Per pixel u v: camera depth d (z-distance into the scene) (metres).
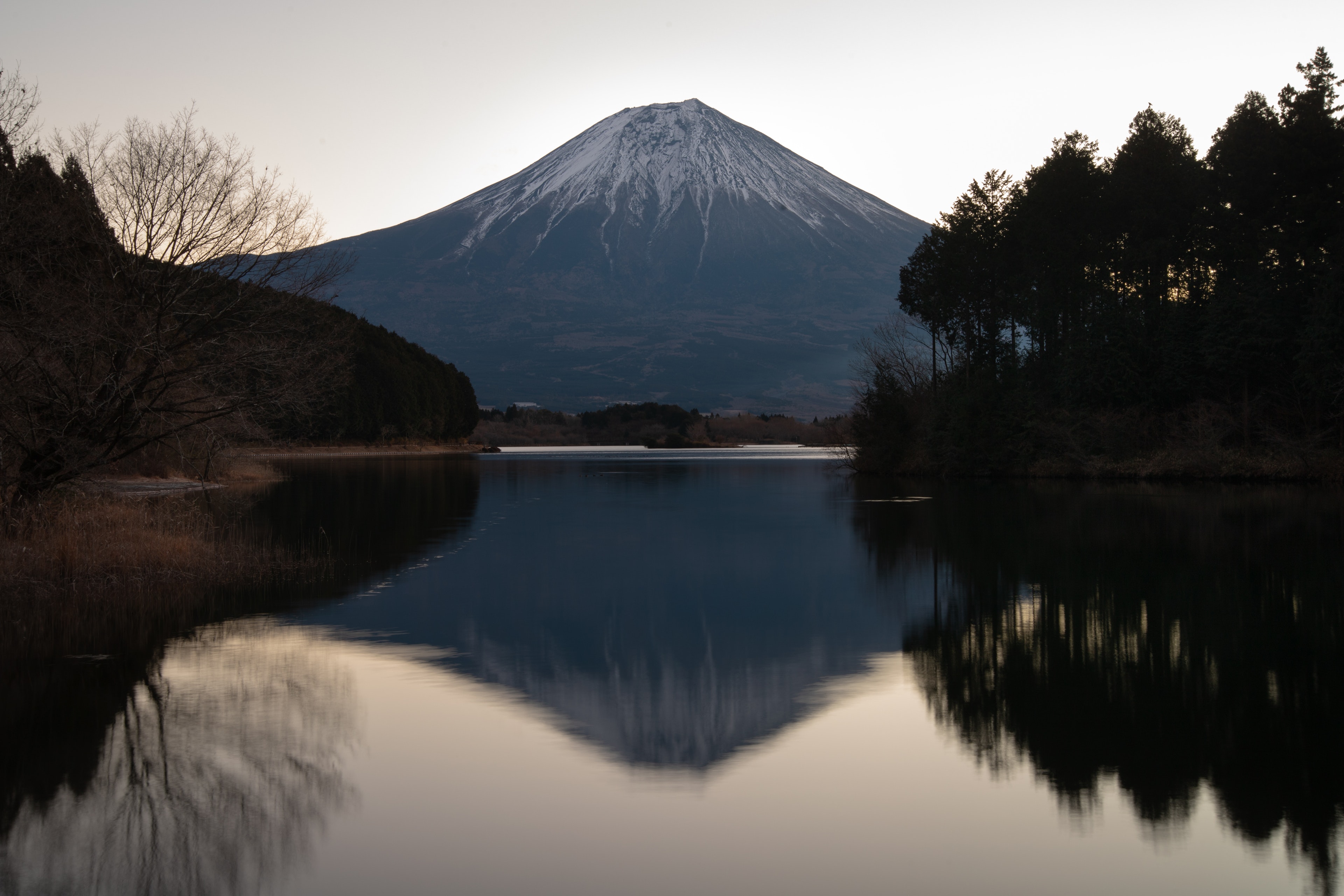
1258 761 7.75
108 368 18.56
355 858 6.07
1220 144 54.12
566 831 6.48
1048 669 10.98
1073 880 5.75
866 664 11.30
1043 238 56.22
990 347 60.22
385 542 23.56
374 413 100.25
